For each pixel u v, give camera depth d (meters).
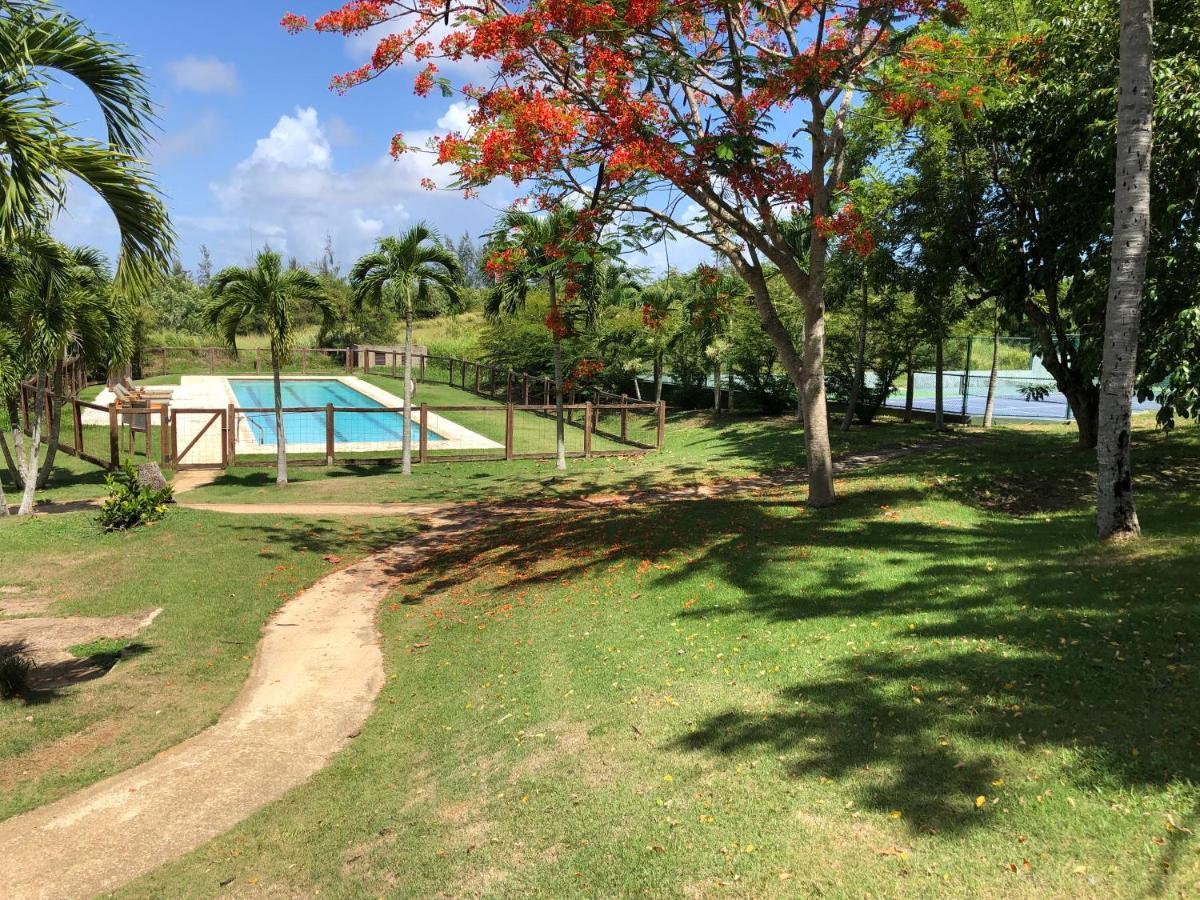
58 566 11.24
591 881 3.85
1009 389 31.95
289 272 17.17
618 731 5.43
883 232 15.96
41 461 19.95
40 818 5.32
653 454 21.80
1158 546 7.09
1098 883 3.14
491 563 11.22
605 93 9.03
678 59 9.29
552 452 21.88
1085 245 11.93
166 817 5.30
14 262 9.97
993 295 15.03
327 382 41.69
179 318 57.22
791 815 4.00
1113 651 5.04
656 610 7.88
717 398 27.95
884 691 5.10
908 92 9.39
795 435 21.66
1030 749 4.12
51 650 8.46
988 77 10.76
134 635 8.89
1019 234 13.45
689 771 4.67
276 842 4.89
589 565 9.94
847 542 9.02
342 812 5.22
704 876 3.70
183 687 7.52
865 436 20.17
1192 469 11.87
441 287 19.83
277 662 8.26
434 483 18.20
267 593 10.42
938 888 3.28
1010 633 5.66
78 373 27.09
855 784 4.14
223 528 13.22
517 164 9.40
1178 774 3.67
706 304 12.66
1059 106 11.68
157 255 6.97
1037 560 7.43
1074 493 11.65
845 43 10.45
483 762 5.51
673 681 6.07
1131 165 7.25
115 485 13.30
